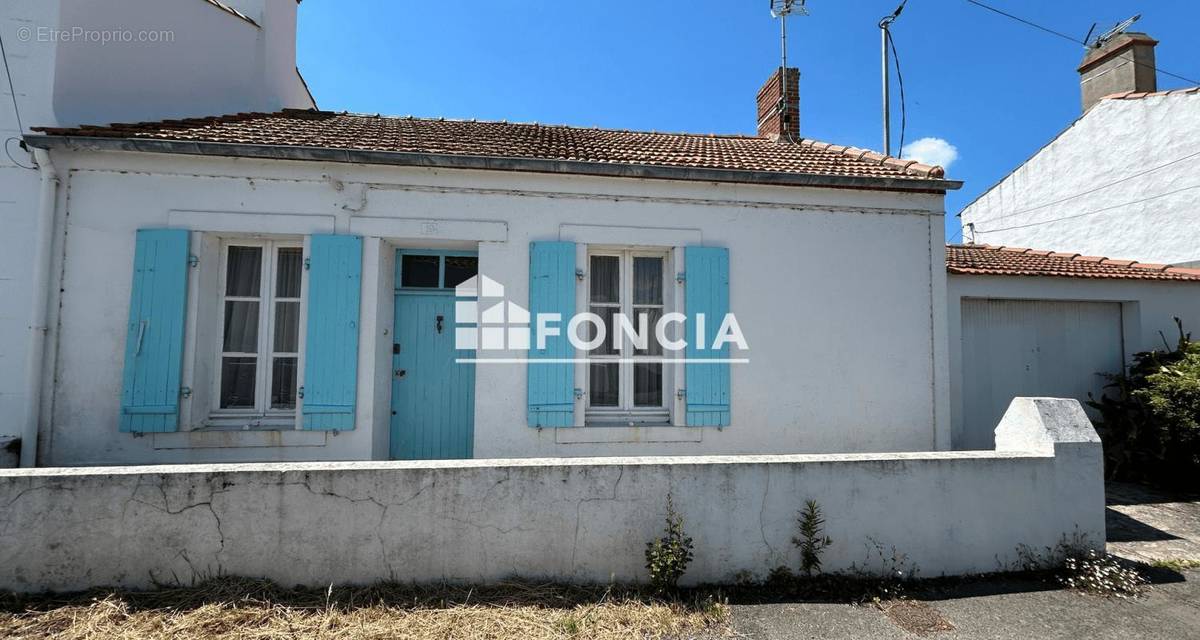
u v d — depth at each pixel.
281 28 7.71
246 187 4.64
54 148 4.36
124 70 5.34
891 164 6.02
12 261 4.36
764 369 5.12
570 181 5.03
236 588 2.90
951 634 2.87
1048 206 10.55
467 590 3.07
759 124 9.30
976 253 7.61
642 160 5.38
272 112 7.21
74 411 4.32
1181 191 8.41
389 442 4.98
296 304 4.86
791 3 8.52
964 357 6.48
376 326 4.75
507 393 4.86
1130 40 9.40
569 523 3.20
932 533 3.43
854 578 3.32
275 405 4.77
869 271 5.32
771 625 2.91
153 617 2.72
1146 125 8.88
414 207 4.84
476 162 4.76
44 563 2.85
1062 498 3.57
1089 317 6.77
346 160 4.64
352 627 2.73
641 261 5.34
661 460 3.34
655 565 3.08
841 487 3.37
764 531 3.30
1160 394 5.57
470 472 3.15
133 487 2.93
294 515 3.02
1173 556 3.87
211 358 4.70
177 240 4.46
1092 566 3.43
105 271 4.43
